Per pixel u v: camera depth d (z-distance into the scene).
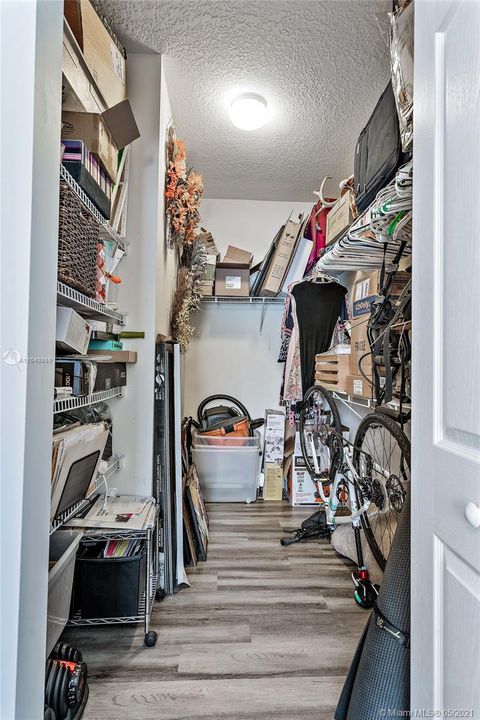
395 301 1.62
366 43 1.83
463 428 0.64
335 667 1.43
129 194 1.96
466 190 0.64
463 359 0.64
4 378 0.68
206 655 1.47
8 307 0.68
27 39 0.69
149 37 1.82
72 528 1.55
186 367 3.52
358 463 2.10
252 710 1.25
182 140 2.63
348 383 2.18
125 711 1.24
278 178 3.15
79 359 1.41
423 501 0.78
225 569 2.10
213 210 3.54
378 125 1.52
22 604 0.68
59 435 1.15
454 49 0.67
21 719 0.68
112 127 1.52
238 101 2.22
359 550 2.00
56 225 0.80
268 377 3.56
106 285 1.71
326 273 2.71
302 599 1.83
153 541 1.79
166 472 1.94
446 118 0.71
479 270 0.60
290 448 3.31
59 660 1.22
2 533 0.67
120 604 1.55
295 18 1.69
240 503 3.12
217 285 3.27
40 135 0.71
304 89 2.15
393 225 1.43
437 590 0.72
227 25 1.74
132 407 1.95
